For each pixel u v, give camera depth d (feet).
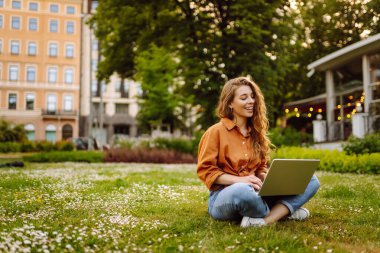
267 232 10.27
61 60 153.89
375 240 10.41
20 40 143.23
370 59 52.19
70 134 160.25
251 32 56.95
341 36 74.33
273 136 53.62
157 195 18.65
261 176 12.76
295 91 87.97
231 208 11.56
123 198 17.33
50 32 149.69
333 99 60.18
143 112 92.38
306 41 80.53
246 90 12.42
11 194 18.28
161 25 65.36
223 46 60.39
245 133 12.74
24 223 11.63
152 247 9.45
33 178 25.48
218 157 12.31
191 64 60.23
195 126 67.87
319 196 18.74
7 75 143.02
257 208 11.27
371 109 50.72
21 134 96.32
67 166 44.75
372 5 61.77
